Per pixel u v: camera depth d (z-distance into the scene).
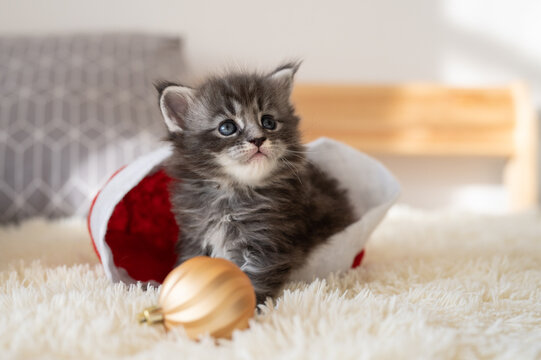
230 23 0.84
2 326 0.35
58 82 0.68
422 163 0.88
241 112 0.44
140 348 0.35
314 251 0.45
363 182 0.49
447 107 0.81
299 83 0.84
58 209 0.64
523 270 0.48
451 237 0.59
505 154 0.82
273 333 0.34
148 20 0.83
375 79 0.87
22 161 0.63
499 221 0.67
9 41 0.72
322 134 0.82
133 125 0.67
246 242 0.43
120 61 0.71
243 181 0.44
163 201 0.50
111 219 0.48
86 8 0.82
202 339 0.35
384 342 0.33
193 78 0.75
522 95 0.80
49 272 0.46
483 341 0.35
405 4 0.85
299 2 0.85
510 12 0.86
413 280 0.45
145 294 0.40
